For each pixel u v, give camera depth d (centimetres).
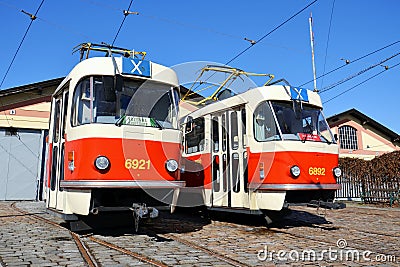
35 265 473
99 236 697
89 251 558
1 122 1738
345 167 2027
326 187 829
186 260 514
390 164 1783
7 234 712
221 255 550
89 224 728
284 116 852
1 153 1730
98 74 662
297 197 848
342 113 2700
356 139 2778
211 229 832
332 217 1144
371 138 2823
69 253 545
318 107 924
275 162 801
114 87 651
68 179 650
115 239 666
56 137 811
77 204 629
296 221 1005
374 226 929
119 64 675
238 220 1007
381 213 1309
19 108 1781
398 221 1051
